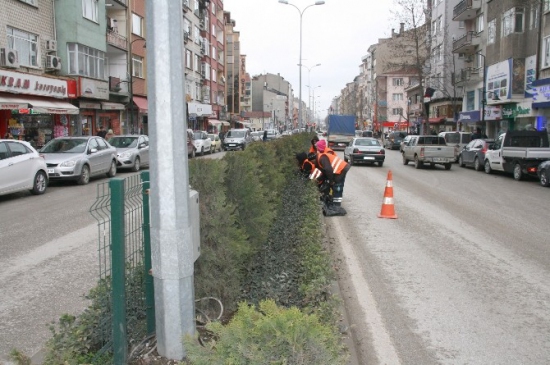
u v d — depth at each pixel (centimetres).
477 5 4038
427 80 5528
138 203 384
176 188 324
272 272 523
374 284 642
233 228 452
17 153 1389
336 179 1164
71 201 1345
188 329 336
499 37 3331
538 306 562
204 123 6084
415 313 541
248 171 561
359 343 465
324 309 415
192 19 5244
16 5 2309
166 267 328
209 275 418
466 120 4147
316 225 788
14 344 446
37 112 2256
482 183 1933
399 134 5459
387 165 2939
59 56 2683
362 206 1321
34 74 2298
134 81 3719
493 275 680
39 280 628
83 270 671
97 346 350
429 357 438
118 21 3572
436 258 773
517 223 1070
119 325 323
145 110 3766
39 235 900
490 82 3484
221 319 422
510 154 2080
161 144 321
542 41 2841
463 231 983
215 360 228
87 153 1780
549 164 1789
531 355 443
